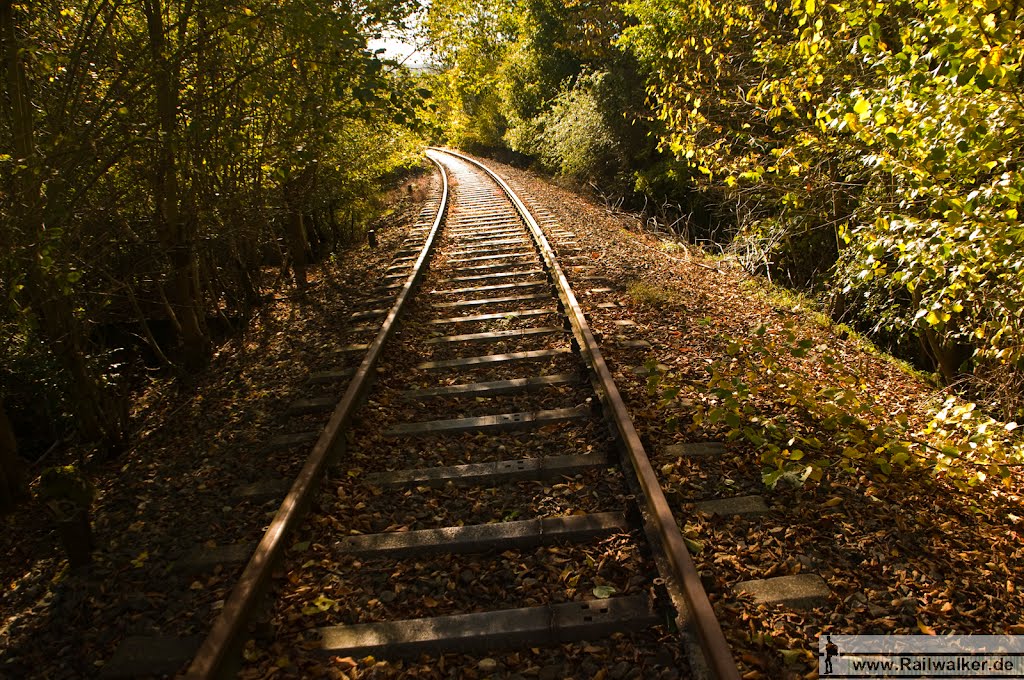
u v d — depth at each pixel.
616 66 20.17
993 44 3.70
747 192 11.14
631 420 4.53
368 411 5.46
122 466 5.43
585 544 3.65
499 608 3.23
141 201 6.48
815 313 9.19
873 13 5.13
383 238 14.88
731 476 4.26
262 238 10.01
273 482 4.54
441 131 8.34
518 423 5.04
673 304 8.00
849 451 4.04
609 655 2.91
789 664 2.84
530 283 8.96
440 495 4.26
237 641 3.03
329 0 5.77
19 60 4.57
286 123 6.71
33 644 3.34
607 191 20.73
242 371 7.14
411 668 2.95
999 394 6.68
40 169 4.48
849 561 3.46
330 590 3.44
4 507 4.89
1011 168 4.86
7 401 6.12
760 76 9.05
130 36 5.85
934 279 5.72
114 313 7.24
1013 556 3.62
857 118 5.00
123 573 3.79
